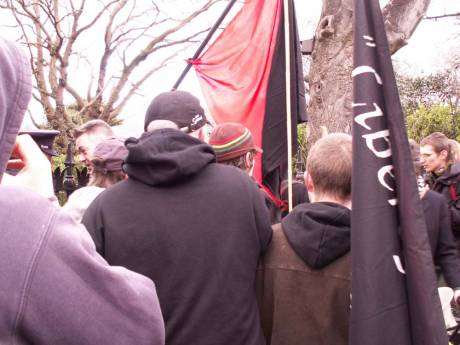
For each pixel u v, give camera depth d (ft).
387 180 5.35
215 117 12.52
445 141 14.58
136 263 5.65
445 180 14.05
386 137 5.41
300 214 6.05
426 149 14.69
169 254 5.62
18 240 2.56
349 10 20.80
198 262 5.61
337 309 5.78
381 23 5.47
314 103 21.70
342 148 6.13
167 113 7.30
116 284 2.86
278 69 12.23
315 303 5.84
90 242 2.93
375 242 5.22
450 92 51.96
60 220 2.77
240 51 12.60
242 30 12.71
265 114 12.11
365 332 5.10
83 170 14.02
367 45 5.48
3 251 2.51
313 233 5.82
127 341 2.84
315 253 5.79
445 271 10.14
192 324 5.49
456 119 41.52
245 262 5.75
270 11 12.36
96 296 2.76
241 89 12.39
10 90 2.72
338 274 5.81
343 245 5.79
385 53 5.45
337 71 21.02
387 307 5.13
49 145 3.62
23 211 2.64
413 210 5.19
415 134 41.70
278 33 12.21
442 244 10.21
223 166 6.14
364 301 5.14
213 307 5.53
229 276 5.63
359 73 5.47
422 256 5.11
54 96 47.75
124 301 2.87
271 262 6.12
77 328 2.64
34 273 2.55
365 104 5.43
